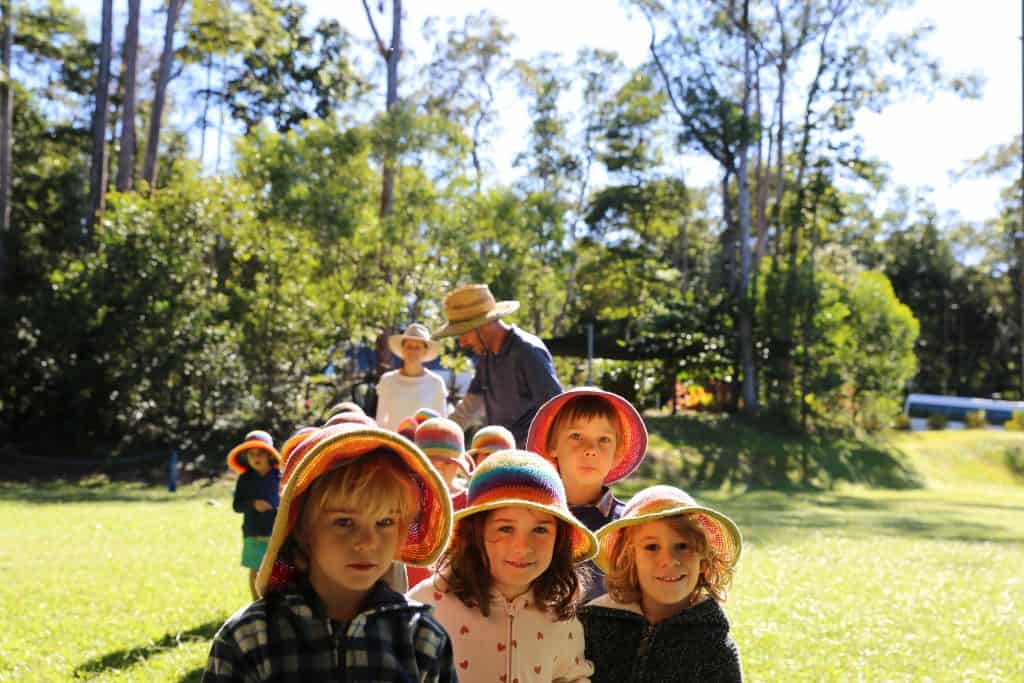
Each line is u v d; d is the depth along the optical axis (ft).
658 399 141.28
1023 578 36.09
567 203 152.15
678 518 11.23
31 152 127.24
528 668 10.56
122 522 50.06
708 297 133.28
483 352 20.51
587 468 14.20
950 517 64.23
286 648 8.04
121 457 82.28
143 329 82.28
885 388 130.82
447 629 10.66
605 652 11.53
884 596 31.04
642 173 146.10
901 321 134.00
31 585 29.71
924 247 239.71
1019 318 227.81
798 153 130.93
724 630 11.58
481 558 10.63
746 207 124.47
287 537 8.38
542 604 10.69
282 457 12.71
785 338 121.90
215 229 89.66
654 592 11.28
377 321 90.48
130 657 20.70
